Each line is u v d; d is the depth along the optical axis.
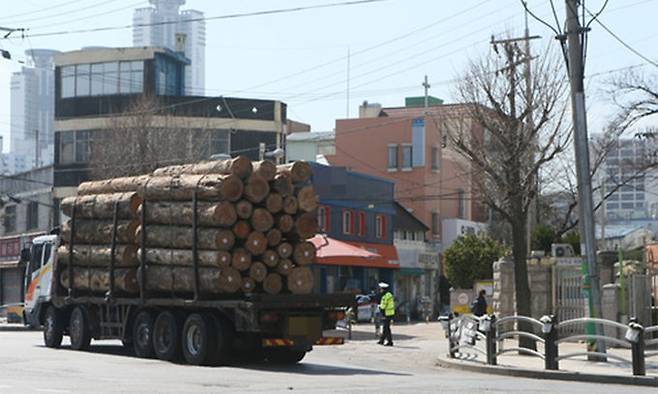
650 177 87.06
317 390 30.25
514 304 62.06
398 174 126.31
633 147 98.31
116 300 46.72
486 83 54.22
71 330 50.47
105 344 55.00
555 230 98.94
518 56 54.91
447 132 58.88
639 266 57.50
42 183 119.38
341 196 98.62
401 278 114.19
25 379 33.84
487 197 53.31
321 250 68.69
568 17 44.59
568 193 103.00
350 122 129.25
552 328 39.59
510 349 42.16
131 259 46.34
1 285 112.31
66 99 117.38
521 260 50.94
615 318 51.91
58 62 118.00
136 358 44.91
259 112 118.12
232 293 41.50
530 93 53.28
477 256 102.69
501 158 53.03
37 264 55.69
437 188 127.00
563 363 42.84
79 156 116.44
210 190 41.12
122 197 46.81
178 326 42.84
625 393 30.22
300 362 45.59
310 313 41.50
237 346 42.00
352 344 62.41
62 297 50.94
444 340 66.88
